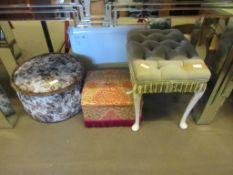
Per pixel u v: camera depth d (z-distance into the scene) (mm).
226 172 1077
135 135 1260
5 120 1279
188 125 1312
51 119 1317
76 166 1113
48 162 1135
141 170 1090
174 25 1651
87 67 1558
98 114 1235
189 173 1074
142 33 1250
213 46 1350
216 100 1190
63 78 1220
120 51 1481
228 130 1281
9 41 1622
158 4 953
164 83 1019
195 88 1054
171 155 1154
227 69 1074
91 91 1245
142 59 1052
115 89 1255
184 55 1071
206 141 1223
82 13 959
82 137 1256
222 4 979
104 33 1378
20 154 1177
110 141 1229
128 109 1209
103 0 949
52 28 2266
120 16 1017
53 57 1397
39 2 910
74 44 1428
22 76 1235
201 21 1486
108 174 1075
